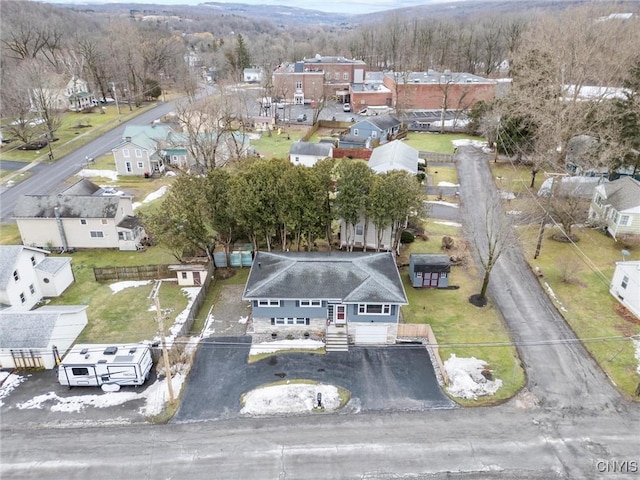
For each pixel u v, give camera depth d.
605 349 32.56
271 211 39.16
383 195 38.72
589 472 24.08
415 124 91.50
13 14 135.62
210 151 57.75
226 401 28.70
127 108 108.94
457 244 46.09
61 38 133.88
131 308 37.22
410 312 36.41
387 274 34.91
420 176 60.72
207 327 35.09
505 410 27.92
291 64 133.38
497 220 48.31
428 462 24.66
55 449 25.58
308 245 42.28
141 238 47.28
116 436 26.36
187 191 39.47
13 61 113.19
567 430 26.53
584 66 61.69
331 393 29.20
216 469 24.38
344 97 114.94
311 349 33.06
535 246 45.78
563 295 38.47
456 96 99.69
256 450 25.44
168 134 70.69
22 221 45.50
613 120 53.94
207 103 74.00
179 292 39.47
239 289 39.84
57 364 31.86
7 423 27.20
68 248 46.44
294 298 32.69
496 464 24.52
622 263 37.09
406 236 45.78
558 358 31.92
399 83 100.19
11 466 24.62
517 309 36.88
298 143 70.94
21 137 75.75
